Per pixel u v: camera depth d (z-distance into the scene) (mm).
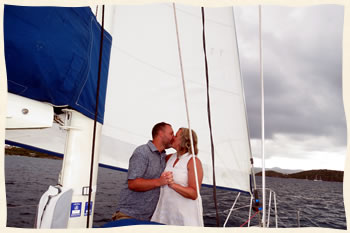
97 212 12320
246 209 13969
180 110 2664
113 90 2439
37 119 941
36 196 15133
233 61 2904
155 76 2611
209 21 2895
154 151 1418
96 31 1404
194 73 2748
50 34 986
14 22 881
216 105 2797
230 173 2771
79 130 1219
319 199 26938
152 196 1405
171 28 2758
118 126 2432
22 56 887
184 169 1378
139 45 2582
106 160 2381
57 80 1008
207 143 2709
